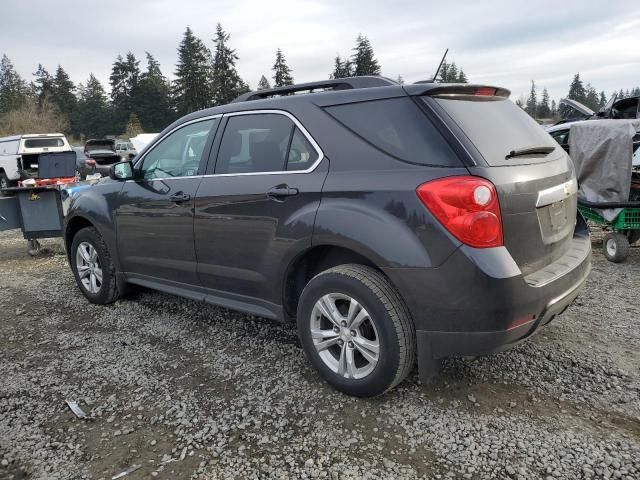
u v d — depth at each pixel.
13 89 87.31
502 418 2.79
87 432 2.83
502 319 2.54
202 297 3.92
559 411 2.84
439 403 2.96
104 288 4.82
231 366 3.53
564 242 3.17
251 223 3.37
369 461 2.50
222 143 3.72
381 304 2.75
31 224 7.31
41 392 3.28
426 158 2.68
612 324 4.01
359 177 2.86
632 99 10.05
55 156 9.02
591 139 5.97
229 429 2.80
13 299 5.30
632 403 2.89
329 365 3.10
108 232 4.60
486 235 2.51
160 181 4.12
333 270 2.98
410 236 2.64
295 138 3.24
